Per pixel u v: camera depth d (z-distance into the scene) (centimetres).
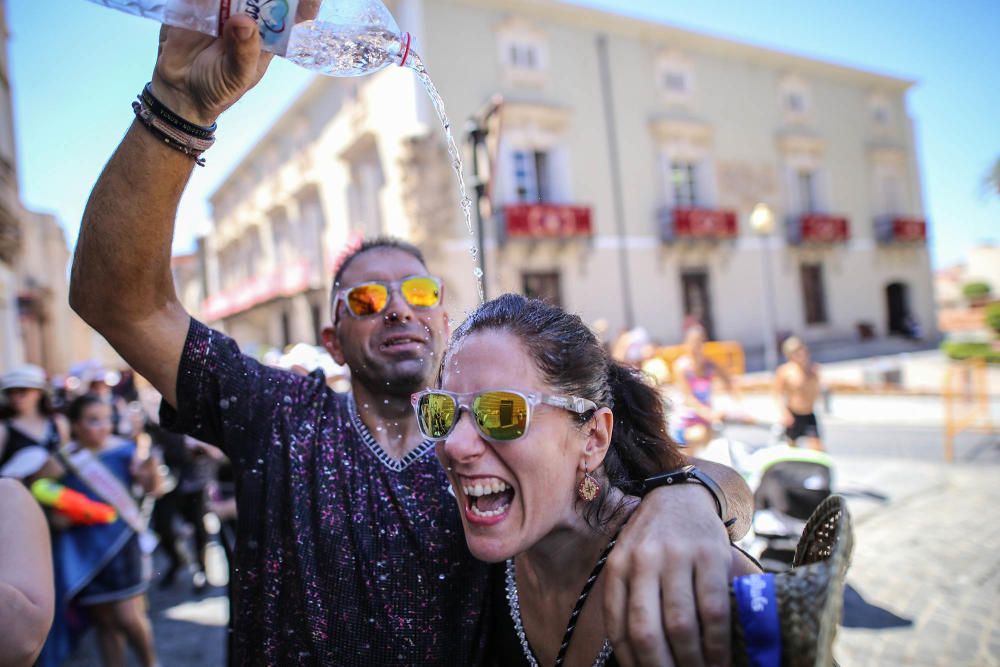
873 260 2245
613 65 1759
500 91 1568
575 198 1673
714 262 1902
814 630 74
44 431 388
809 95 2123
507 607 125
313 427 143
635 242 1767
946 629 343
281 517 135
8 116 828
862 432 907
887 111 2317
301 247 2003
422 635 127
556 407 101
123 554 312
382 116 1527
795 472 365
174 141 104
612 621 83
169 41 100
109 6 98
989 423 866
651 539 85
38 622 112
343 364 179
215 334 142
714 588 78
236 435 141
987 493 582
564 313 111
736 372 1527
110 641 313
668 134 1825
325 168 1838
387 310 148
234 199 2622
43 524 129
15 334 1120
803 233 2022
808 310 2114
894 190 2322
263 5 96
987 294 2783
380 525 131
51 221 1798
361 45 118
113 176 108
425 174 1427
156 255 117
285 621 130
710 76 1930
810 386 616
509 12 1591
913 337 2244
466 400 103
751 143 1994
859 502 580
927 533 488
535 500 100
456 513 134
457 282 1448
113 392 865
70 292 122
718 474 118
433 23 1481
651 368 515
